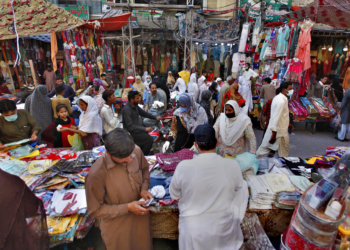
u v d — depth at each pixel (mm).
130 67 10992
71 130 3357
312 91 7402
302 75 6418
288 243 1603
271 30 7191
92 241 2420
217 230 1592
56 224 1922
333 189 1470
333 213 1378
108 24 8781
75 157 2865
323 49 8805
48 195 2215
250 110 6855
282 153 4109
